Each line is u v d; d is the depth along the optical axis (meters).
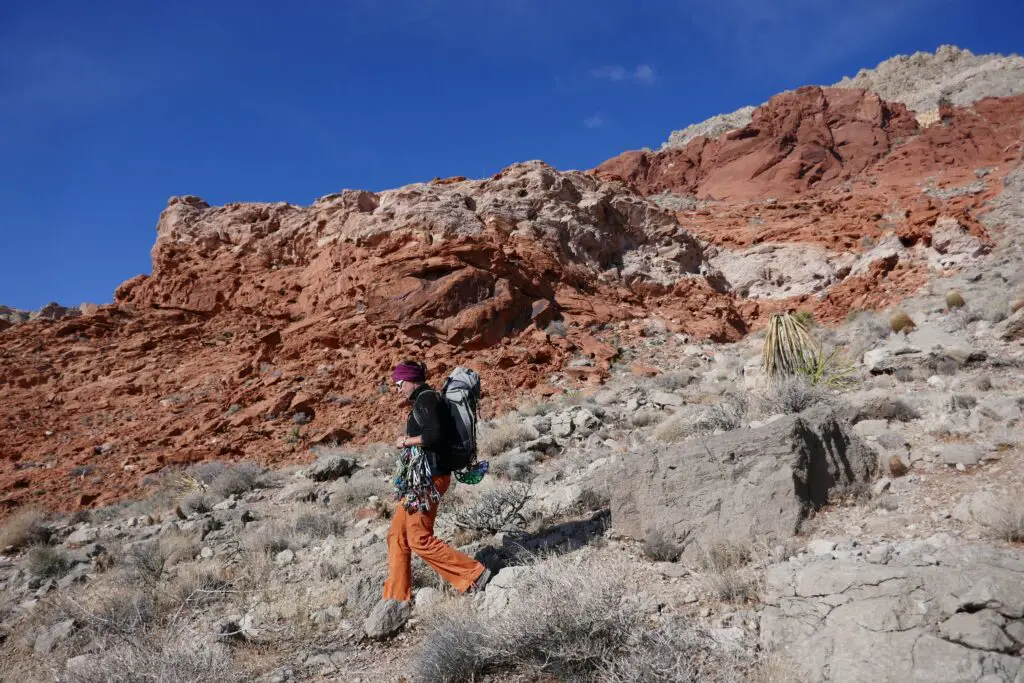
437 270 20.05
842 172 67.12
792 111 75.94
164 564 7.14
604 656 3.68
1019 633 2.94
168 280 25.19
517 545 5.71
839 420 5.66
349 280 21.22
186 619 5.36
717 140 79.94
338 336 19.31
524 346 18.77
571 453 9.51
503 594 4.62
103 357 21.19
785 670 3.26
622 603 4.12
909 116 74.12
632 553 5.13
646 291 25.16
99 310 23.92
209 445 14.91
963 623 3.07
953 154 62.38
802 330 11.21
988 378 8.25
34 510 11.81
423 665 3.99
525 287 20.61
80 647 5.33
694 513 5.02
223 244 27.16
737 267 32.31
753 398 9.16
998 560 3.47
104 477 14.00
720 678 3.36
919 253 26.08
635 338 20.44
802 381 8.55
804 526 4.70
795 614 3.63
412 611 4.97
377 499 8.97
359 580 5.61
